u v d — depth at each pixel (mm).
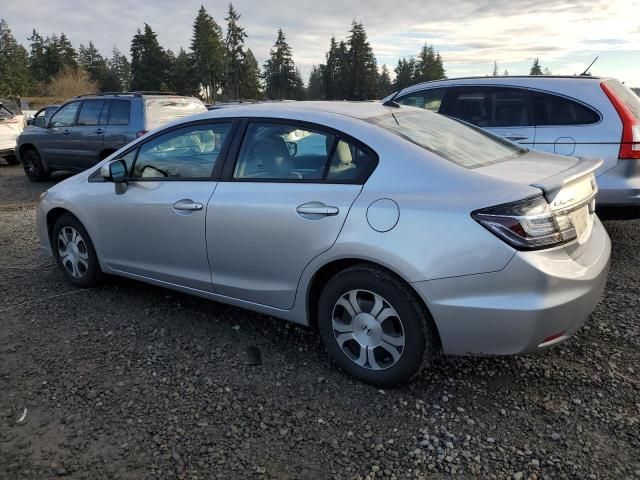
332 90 92125
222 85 92750
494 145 3562
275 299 3396
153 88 88438
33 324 3965
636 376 3141
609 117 5031
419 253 2734
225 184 3543
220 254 3562
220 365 3363
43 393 3061
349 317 3104
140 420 2811
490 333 2670
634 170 4934
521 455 2518
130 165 4137
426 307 2822
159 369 3318
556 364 3299
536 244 2594
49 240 4859
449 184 2809
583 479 2361
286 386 3121
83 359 3443
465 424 2754
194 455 2547
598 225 3309
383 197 2893
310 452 2568
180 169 3842
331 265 3121
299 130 3320
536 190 2650
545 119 5387
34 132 11164
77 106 10477
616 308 4039
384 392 3043
